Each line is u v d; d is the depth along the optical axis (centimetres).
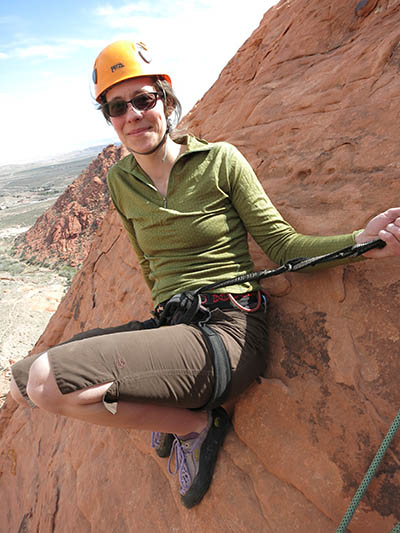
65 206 6725
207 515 195
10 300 3753
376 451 162
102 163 6738
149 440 262
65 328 621
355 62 287
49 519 329
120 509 251
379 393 174
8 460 533
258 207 194
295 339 209
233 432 206
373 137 243
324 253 177
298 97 316
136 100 188
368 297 196
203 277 195
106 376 156
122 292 447
